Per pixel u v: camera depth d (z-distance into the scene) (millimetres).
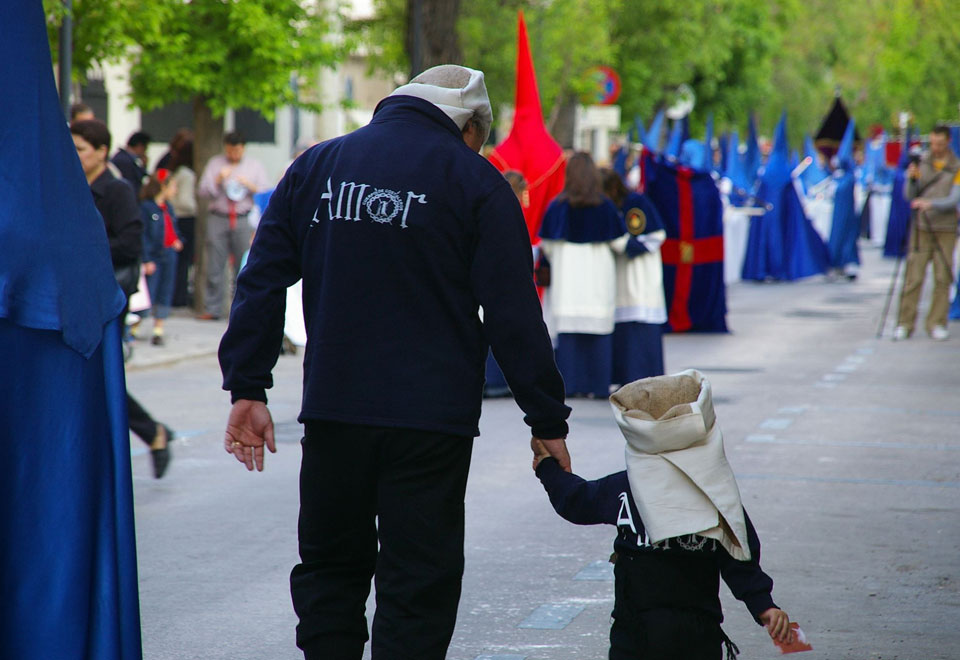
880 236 117500
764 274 75562
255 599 17547
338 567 12023
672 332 51531
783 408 33812
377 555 12172
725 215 73250
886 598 17688
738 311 59781
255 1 48719
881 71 149125
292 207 12070
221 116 53219
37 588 10242
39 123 10219
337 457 11602
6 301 10070
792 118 142375
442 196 11484
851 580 18516
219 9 48312
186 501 23156
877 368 41500
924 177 48562
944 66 147500
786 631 11375
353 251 11531
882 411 33344
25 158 10195
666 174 51125
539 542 20516
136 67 49500
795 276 75062
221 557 19625
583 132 97812
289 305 37031
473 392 11633
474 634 16031
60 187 10344
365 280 11500
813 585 18250
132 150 51344
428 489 11531
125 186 26031
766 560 19500
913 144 85500
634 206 35688
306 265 11914
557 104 80438
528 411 11812
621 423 11680
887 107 151250
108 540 10547
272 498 23438
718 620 11758
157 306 44062
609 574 18719
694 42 101938
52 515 10281
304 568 12039
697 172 51188
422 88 12023
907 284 48906
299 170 12117
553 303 35906
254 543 20438
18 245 10117
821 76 148375
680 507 11398
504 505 23031
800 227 75250
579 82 78375
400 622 11500
